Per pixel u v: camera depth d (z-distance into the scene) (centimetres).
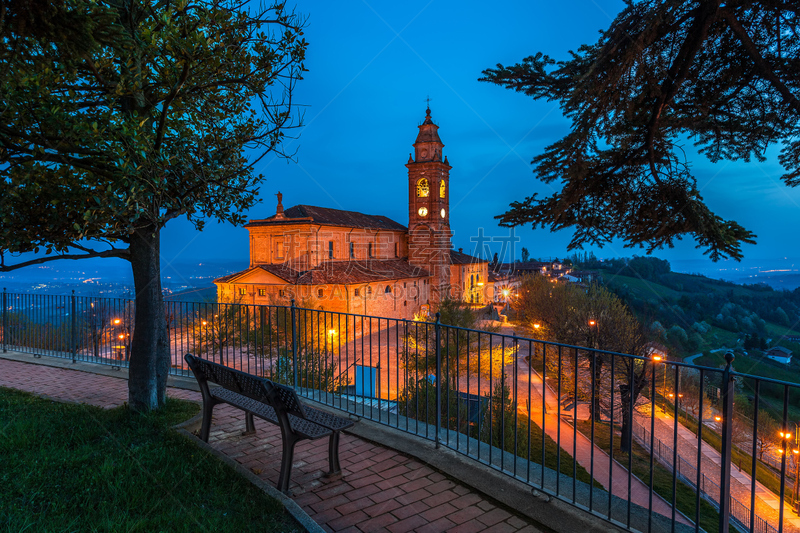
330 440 408
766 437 2875
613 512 353
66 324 909
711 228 533
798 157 541
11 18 289
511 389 2669
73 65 421
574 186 550
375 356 2964
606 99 490
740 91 511
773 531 1692
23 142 457
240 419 554
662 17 420
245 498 346
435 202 5322
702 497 1670
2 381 730
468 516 350
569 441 2047
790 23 429
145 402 538
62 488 347
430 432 516
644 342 2452
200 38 474
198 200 599
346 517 345
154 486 355
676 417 301
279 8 557
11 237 471
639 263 10525
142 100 521
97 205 508
